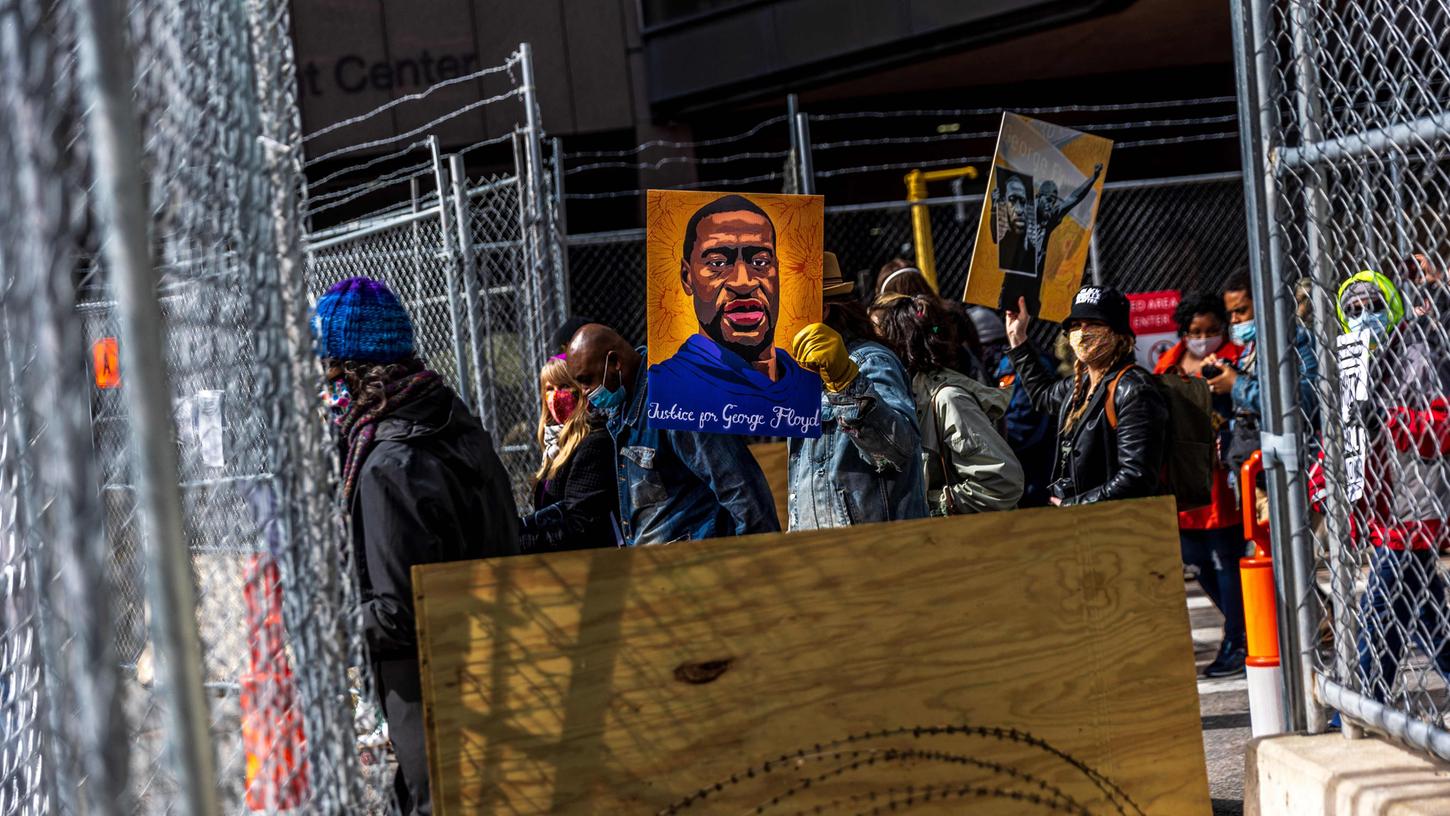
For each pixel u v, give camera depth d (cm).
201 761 159
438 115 1493
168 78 211
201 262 231
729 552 291
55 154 167
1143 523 315
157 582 157
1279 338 357
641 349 409
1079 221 490
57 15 167
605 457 441
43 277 163
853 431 355
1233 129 1614
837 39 1438
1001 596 305
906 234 1107
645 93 1537
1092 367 504
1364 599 407
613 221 1599
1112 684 309
